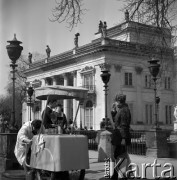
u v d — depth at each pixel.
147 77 47.97
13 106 13.20
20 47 13.12
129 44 44.88
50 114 10.12
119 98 9.61
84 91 9.50
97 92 45.50
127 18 14.21
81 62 49.06
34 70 60.44
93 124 45.62
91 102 46.66
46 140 8.22
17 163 12.34
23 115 64.69
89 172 11.84
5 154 12.30
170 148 17.59
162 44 14.28
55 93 9.24
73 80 51.16
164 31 13.80
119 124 9.52
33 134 9.52
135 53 45.03
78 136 8.23
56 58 55.25
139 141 19.08
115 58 45.19
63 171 8.27
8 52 13.08
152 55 15.55
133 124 45.59
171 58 15.60
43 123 9.51
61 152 7.88
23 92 67.12
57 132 9.67
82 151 8.22
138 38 15.13
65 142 7.99
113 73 44.88
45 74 58.16
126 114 9.46
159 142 17.23
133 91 46.53
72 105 52.72
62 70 53.53
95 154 19.44
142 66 47.44
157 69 17.64
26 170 9.16
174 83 50.06
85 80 48.47
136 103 46.59
